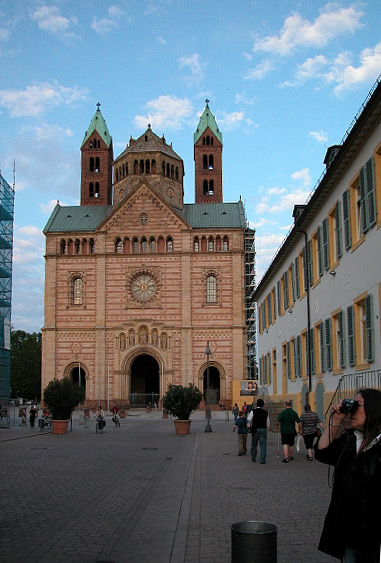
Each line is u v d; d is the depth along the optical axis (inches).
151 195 4099.4
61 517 626.2
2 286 2812.5
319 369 1414.9
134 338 3946.9
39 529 571.8
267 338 2395.4
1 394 2635.3
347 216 1138.0
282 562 449.1
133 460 1201.4
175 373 3905.0
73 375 4069.9
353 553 302.4
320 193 1300.4
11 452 1373.0
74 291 4062.5
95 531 564.1
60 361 3959.2
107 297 4008.4
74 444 1610.5
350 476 301.4
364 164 1013.2
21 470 1027.9
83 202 4751.5
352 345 1125.1
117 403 3873.0
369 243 1006.4
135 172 4350.4
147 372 4505.4
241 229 4050.2
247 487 802.2
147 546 509.4
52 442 1680.6
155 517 626.8
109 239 4067.4
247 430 1255.5
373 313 987.9
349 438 313.4
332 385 1285.7
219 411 3782.0
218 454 1301.7
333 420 321.4
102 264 4037.9
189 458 1244.5
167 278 4008.4
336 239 1229.1
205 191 4731.8
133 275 4020.7
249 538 357.4
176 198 4407.0
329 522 309.3
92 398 3892.7
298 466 1031.6
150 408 3757.4
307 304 1524.4
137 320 3941.9
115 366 3922.2
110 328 3961.6
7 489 814.5
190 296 3978.8
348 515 298.7
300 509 639.8
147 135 4441.4
